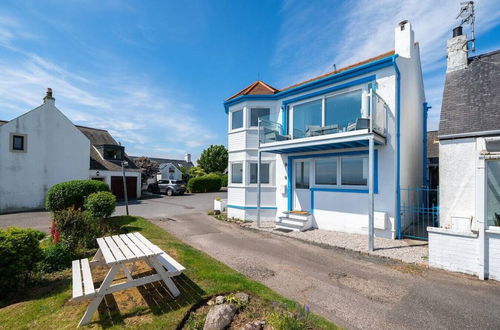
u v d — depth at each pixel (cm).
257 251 692
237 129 1270
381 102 838
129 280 411
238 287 434
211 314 334
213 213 1433
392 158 838
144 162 3478
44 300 397
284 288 458
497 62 820
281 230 970
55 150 1916
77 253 642
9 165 1695
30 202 1773
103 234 816
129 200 2305
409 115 962
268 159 1208
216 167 4628
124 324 329
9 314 357
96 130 2802
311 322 333
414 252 675
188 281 458
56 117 1930
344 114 957
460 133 733
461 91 831
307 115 1084
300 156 1078
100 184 1296
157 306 373
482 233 505
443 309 387
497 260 493
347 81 943
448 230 547
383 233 843
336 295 432
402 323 350
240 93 1339
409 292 444
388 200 838
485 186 509
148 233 873
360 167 911
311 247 735
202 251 686
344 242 779
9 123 1706
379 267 571
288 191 1117
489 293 441
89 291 333
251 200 1216
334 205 962
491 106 736
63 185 1180
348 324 346
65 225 707
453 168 752
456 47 897
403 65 901
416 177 1092
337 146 892
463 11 913
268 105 1213
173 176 4438
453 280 496
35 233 505
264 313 356
